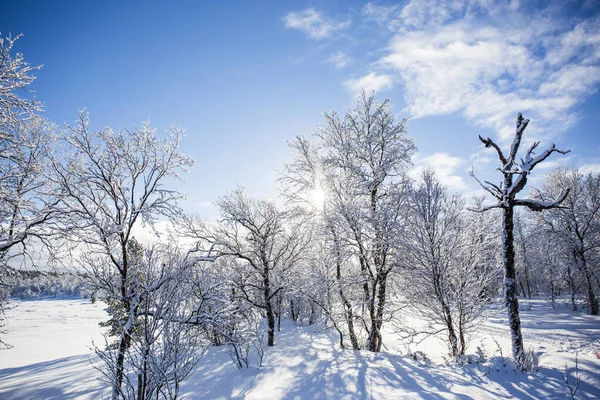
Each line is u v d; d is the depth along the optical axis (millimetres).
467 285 11758
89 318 50562
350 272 15688
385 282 14219
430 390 7766
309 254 18109
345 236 14055
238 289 16750
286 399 8336
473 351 13047
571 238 26672
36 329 39469
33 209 10906
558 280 32312
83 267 9242
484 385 7719
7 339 31922
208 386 9867
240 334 11906
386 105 15617
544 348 12047
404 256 12523
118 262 10516
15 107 9547
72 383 10859
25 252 11148
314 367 11039
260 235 16797
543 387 7113
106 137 11367
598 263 26797
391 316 13859
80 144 10844
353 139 15773
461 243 12297
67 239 10914
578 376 7301
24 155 10539
